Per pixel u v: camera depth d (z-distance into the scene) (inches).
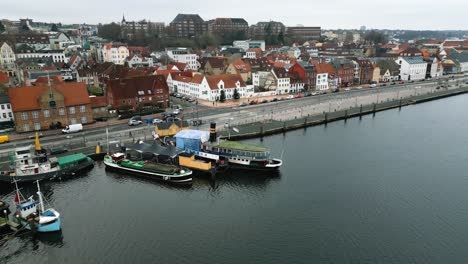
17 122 3929.6
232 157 3299.7
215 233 2288.4
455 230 2338.8
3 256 2112.5
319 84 7160.4
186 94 6550.2
